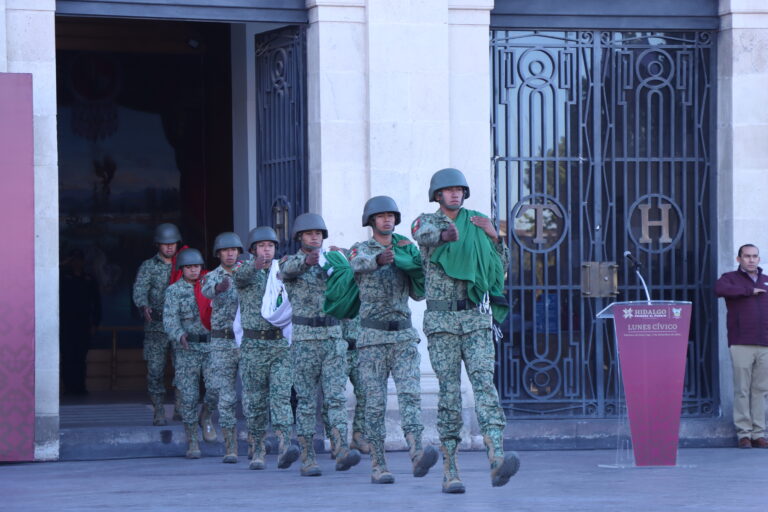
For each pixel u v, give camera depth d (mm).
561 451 22656
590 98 23750
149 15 21891
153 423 23766
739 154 23609
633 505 13969
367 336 15914
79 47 32031
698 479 17219
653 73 23953
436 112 22469
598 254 23703
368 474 18078
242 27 26719
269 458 21328
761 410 23000
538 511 13352
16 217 20281
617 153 23891
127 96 32625
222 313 20469
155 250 32844
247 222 26391
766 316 22906
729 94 23672
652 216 23969
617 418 23500
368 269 15477
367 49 22312
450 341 14859
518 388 23500
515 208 23500
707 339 24031
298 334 17812
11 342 20250
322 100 22234
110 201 32625
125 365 32625
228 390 20531
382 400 16156
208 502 14781
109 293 32531
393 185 22312
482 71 22844
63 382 31500
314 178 22516
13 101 20281
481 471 18578
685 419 23641
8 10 20844
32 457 20406
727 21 23672
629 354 19141
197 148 32844
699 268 24094
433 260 14789
